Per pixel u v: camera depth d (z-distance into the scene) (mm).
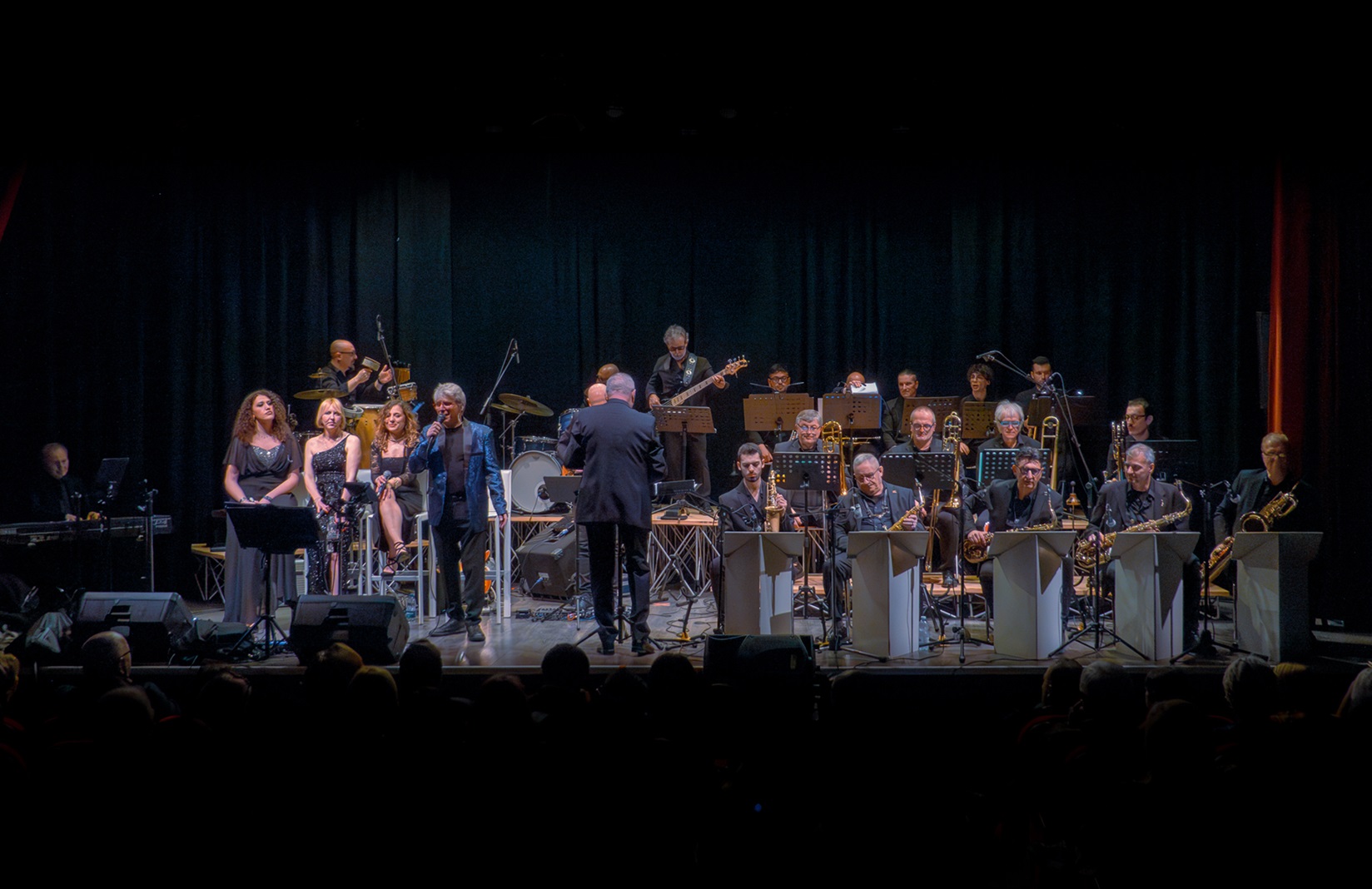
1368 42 7398
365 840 2951
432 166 9688
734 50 8172
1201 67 7891
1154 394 9258
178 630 6004
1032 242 9445
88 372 8992
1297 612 6016
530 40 8102
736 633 6121
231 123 8789
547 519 8484
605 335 9898
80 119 8430
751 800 3045
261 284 9406
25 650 5926
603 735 3150
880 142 9523
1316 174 8172
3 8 7375
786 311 9875
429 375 9633
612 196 9922
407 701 3475
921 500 7004
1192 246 9148
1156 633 5953
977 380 9016
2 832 2818
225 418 9312
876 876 2760
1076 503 7234
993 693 5793
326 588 7145
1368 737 3029
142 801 2898
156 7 7547
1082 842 2986
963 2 7672
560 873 2967
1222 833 2748
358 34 7953
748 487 7164
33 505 8242
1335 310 8086
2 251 8664
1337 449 8047
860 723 3197
